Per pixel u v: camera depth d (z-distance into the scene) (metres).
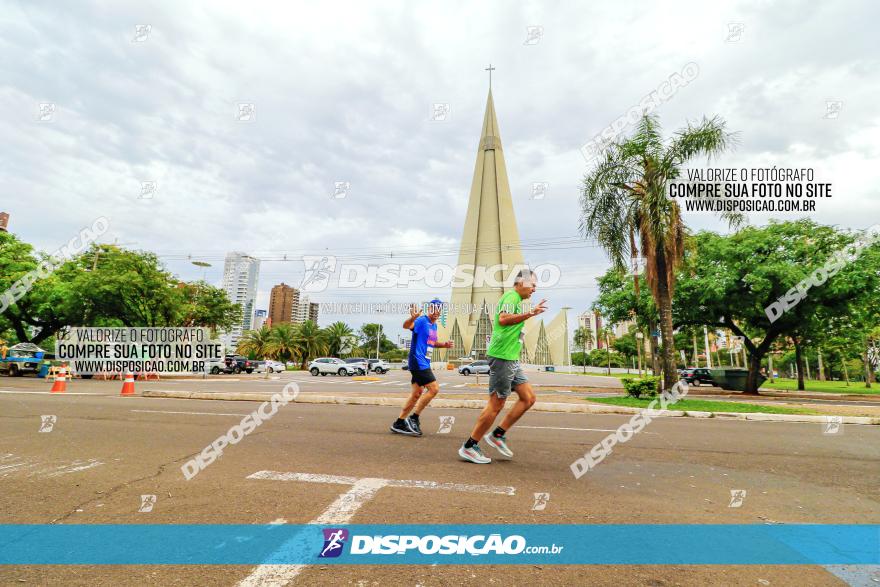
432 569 2.18
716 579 2.14
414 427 5.94
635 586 2.06
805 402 15.25
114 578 2.04
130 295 22.39
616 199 13.34
